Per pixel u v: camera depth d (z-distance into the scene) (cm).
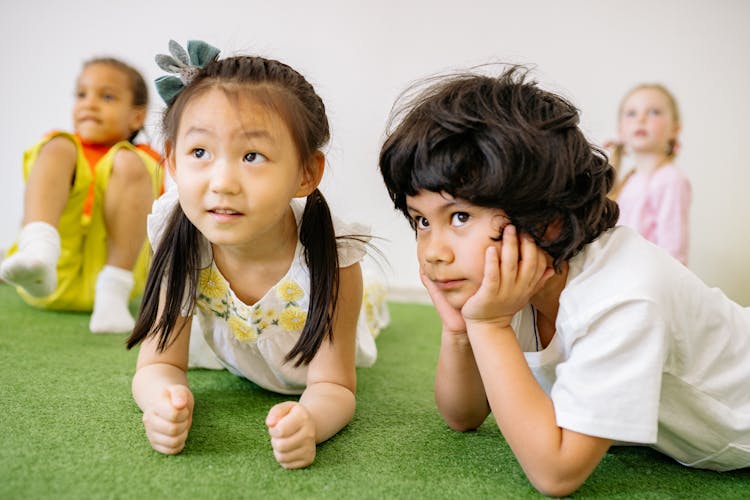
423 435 79
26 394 85
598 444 60
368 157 202
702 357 69
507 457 73
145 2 216
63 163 135
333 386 82
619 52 200
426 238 67
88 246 143
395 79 202
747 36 195
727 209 198
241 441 74
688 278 68
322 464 69
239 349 91
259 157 69
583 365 61
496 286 63
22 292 146
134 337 84
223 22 213
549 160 61
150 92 173
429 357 121
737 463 72
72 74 216
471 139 61
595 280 64
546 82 202
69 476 62
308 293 84
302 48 207
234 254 81
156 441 68
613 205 70
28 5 217
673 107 195
